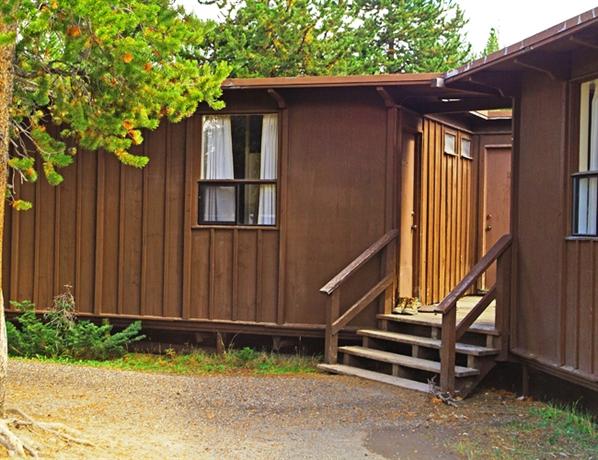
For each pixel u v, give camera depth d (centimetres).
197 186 1122
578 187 777
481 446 671
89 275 1163
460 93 1039
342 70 1902
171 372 1003
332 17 1886
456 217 1319
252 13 1811
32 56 733
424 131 1173
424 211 1173
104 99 746
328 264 1074
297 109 1084
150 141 1137
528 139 873
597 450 659
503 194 1396
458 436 704
